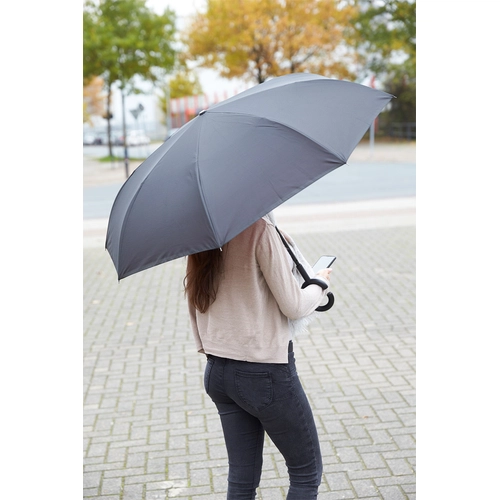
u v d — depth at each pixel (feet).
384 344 20.15
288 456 8.75
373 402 15.74
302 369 18.26
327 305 9.04
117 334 22.68
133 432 14.79
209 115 7.91
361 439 13.80
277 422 8.45
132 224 7.50
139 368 19.13
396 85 138.82
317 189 64.90
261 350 8.18
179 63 130.72
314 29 121.90
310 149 7.51
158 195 7.45
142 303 26.89
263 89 8.35
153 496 12.05
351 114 8.10
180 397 16.75
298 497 8.73
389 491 11.69
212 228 6.99
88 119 185.26
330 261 9.43
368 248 35.58
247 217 7.07
